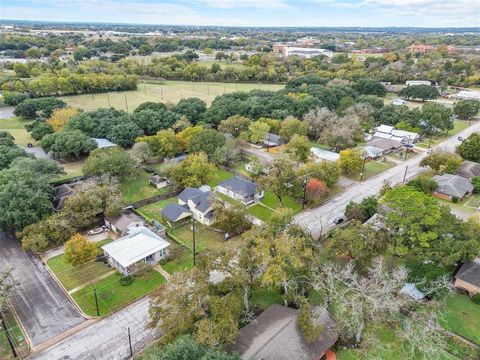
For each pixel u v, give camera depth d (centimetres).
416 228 3806
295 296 3375
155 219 5591
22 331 3475
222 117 9731
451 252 3834
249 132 8900
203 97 13662
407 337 3062
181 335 2931
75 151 7500
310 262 3659
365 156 7875
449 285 3569
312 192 5809
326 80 14312
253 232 3881
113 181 5878
